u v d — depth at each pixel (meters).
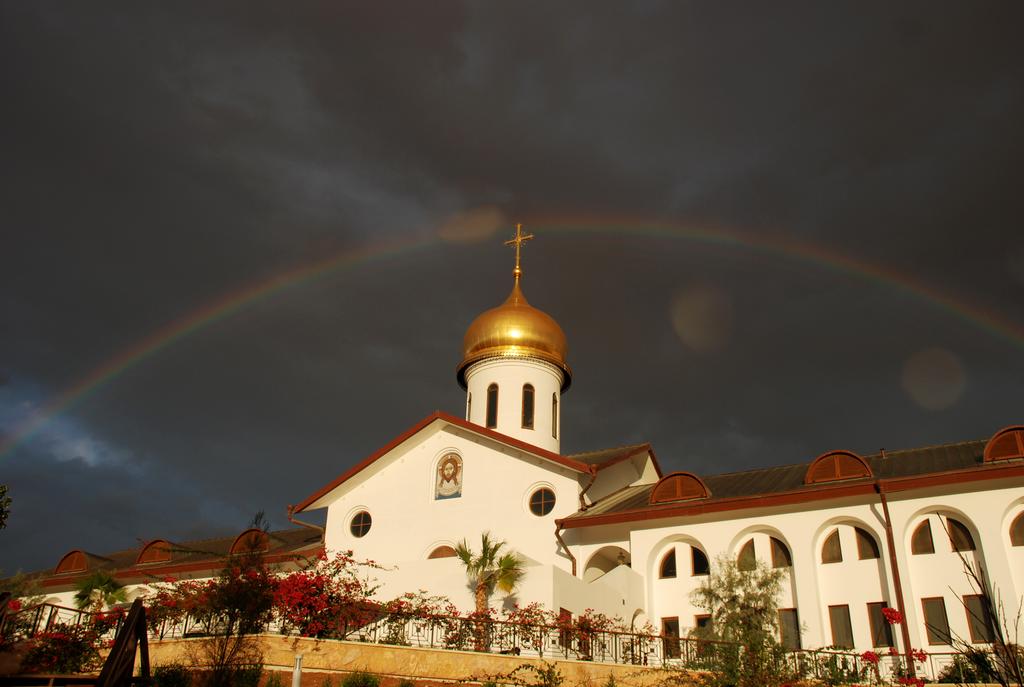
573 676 21.00
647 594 30.67
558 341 41.91
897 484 27.53
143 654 16.25
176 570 37.09
